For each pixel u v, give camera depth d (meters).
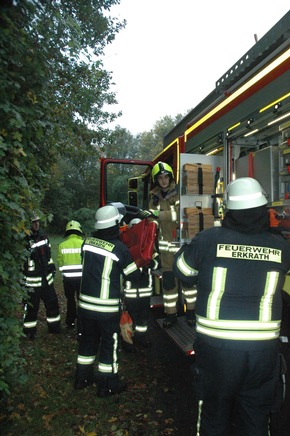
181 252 2.09
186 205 4.09
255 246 1.83
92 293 3.13
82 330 3.26
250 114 3.21
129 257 3.19
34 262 4.39
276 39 3.06
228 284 1.82
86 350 3.27
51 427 2.67
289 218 2.90
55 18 2.52
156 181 4.20
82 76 6.39
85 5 6.21
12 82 2.29
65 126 6.82
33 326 4.46
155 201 4.24
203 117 4.23
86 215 25.02
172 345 4.36
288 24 2.90
